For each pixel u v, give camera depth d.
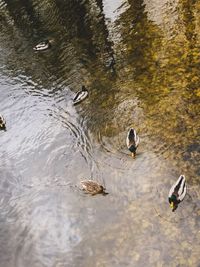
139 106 17.92
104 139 17.08
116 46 23.09
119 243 12.96
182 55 19.94
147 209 13.63
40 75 23.59
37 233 14.34
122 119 17.64
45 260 13.34
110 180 15.19
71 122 18.83
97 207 14.37
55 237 13.95
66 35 26.70
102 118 18.20
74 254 13.17
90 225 13.84
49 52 25.62
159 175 14.57
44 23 29.88
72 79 21.94
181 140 15.49
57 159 17.09
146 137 16.25
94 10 28.12
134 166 15.30
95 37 24.95
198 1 23.64
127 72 20.52
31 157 17.77
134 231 13.12
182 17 22.80
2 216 15.48
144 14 24.84
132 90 19.11
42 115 20.19
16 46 28.06
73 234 13.80
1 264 13.69
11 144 18.98
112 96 19.27
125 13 25.98
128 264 12.32
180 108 16.89
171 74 19.02
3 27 31.95
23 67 25.16
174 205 13.17
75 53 24.20
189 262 11.80
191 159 14.63
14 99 22.34
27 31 29.67
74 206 14.73
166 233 12.71
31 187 16.27
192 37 20.89
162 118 16.80
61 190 15.61
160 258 12.16
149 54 21.11
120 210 13.95
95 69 21.89
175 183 13.48
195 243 12.17
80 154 16.88
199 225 12.58
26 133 19.34
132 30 23.88
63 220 14.41
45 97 21.48
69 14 29.30
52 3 32.28
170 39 21.50
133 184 14.66
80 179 15.77
